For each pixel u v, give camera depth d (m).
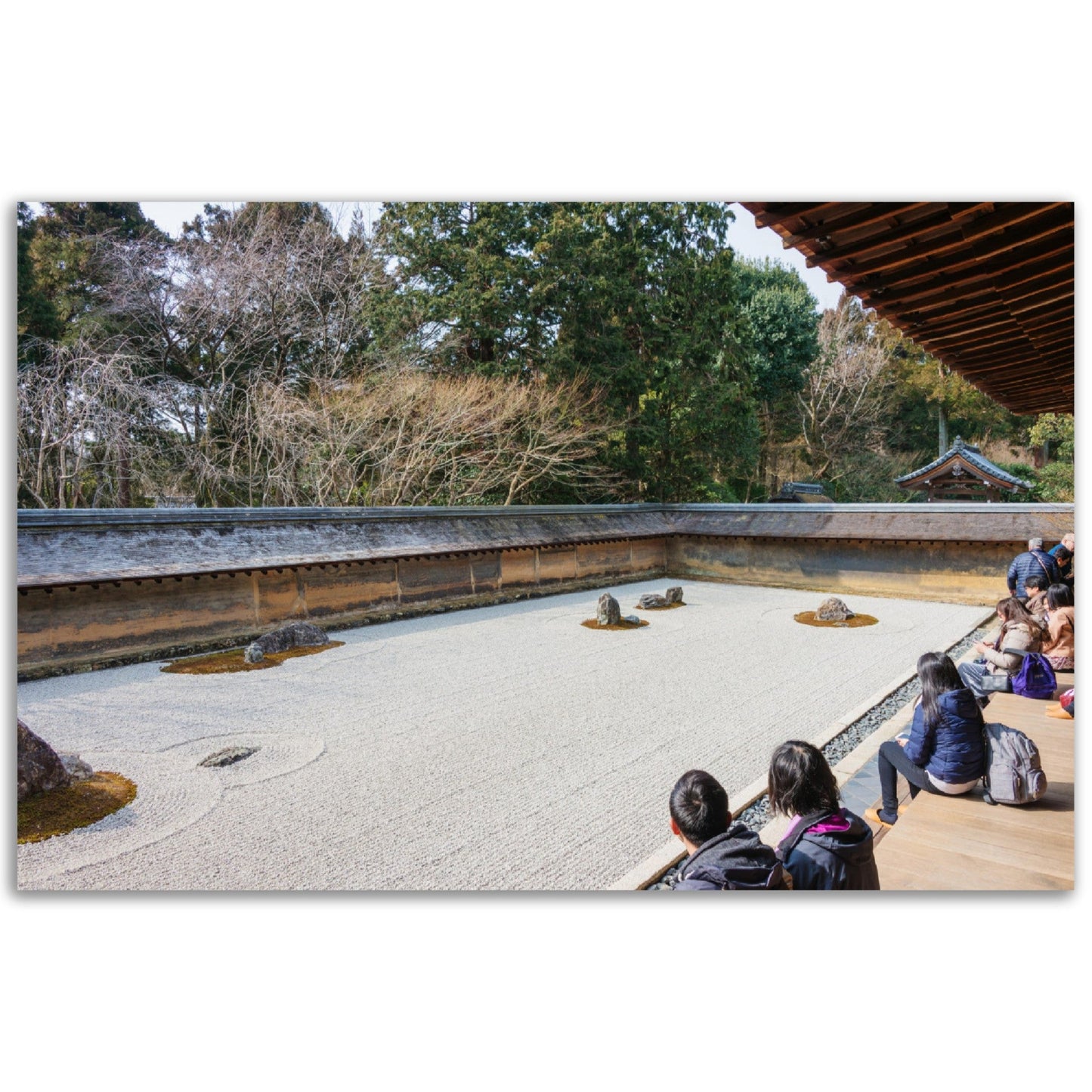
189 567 10.32
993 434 38.81
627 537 18.16
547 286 18.95
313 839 4.91
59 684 8.72
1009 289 4.81
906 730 5.77
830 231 3.98
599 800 5.49
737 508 19.20
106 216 19.50
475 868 4.51
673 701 8.02
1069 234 4.00
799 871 3.07
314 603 12.17
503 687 8.58
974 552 15.05
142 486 16.48
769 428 37.28
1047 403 9.54
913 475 25.27
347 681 8.85
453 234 19.56
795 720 7.33
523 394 18.27
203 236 20.41
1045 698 6.63
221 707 7.80
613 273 21.03
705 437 23.92
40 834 4.92
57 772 5.60
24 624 8.91
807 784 3.14
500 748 6.58
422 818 5.19
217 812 5.31
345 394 17.98
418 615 13.59
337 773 6.02
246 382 18.05
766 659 9.98
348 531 13.09
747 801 5.41
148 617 10.09
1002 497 24.61
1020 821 4.28
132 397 15.65
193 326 18.58
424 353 19.42
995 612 13.78
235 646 10.98
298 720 7.35
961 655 10.21
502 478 18.88
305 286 19.06
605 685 8.64
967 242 4.02
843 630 12.02
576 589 17.09
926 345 6.50
